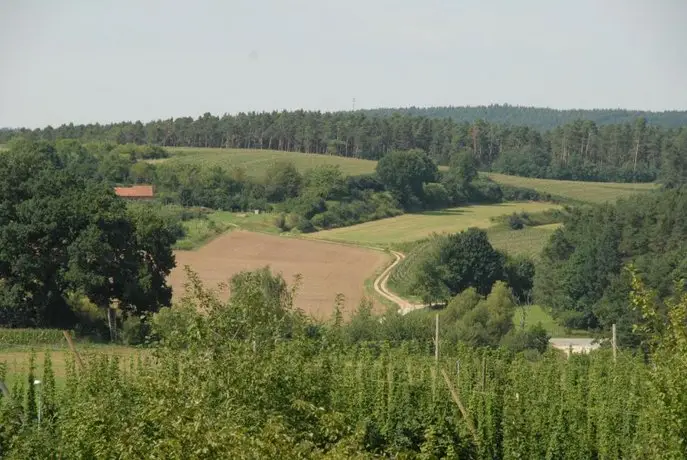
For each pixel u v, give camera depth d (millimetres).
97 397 28031
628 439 36094
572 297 94562
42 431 28984
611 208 104812
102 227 81188
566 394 40688
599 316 81375
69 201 81625
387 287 112125
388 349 43625
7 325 79938
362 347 43750
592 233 99938
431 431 27375
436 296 102938
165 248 85000
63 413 30469
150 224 83688
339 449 20359
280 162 183500
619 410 36906
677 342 20250
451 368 44188
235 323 27797
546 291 101000
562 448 36906
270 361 27031
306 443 20484
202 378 25516
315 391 28406
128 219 84000
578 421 38344
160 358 27609
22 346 67188
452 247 105562
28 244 79250
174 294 98688
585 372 44906
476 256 105312
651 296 20938
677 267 76000
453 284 103812
